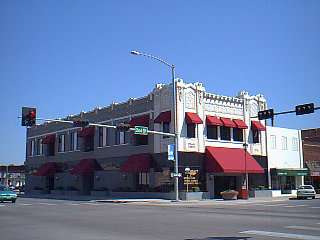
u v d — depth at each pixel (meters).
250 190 47.81
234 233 14.25
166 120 43.44
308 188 45.34
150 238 13.25
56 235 14.42
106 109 53.53
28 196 58.72
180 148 42.91
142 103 48.00
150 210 27.33
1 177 111.69
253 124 49.81
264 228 15.70
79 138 58.91
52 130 66.25
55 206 33.03
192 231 14.96
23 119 30.80
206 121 45.53
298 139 56.44
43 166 65.75
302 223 17.52
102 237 13.69
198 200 41.19
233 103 48.56
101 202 40.38
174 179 42.47
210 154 44.44
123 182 49.84
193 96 44.97
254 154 49.84
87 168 53.66
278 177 52.78
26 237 14.03
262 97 51.78
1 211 27.06
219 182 45.91
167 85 44.69
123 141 50.31
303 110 30.05
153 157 45.59
